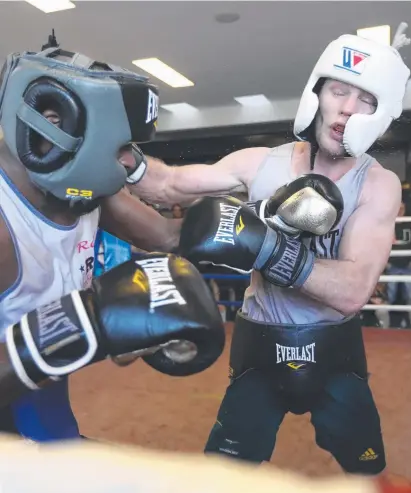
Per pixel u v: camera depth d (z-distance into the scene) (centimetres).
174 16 568
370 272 151
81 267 128
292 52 673
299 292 176
